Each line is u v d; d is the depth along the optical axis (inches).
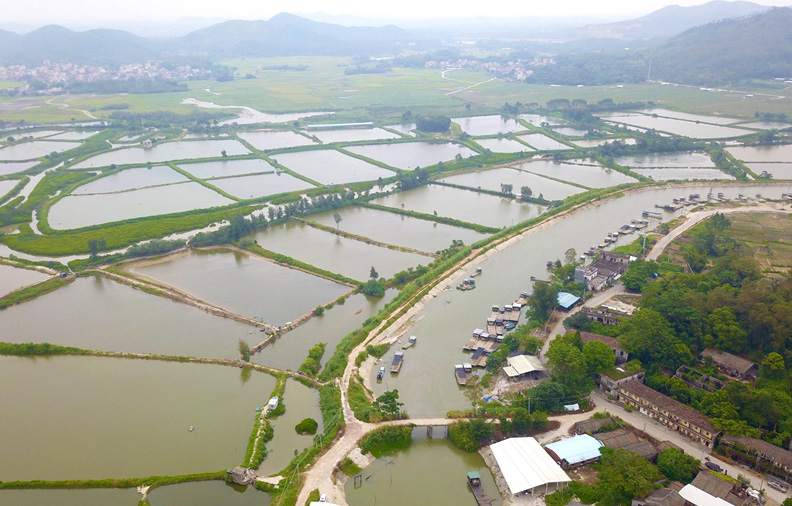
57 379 6766.7
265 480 5098.4
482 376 6875.0
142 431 5812.0
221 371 6875.0
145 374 6830.7
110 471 5246.1
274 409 6063.0
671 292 7568.9
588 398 6294.3
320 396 6304.1
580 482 5073.8
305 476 5147.6
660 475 5088.6
